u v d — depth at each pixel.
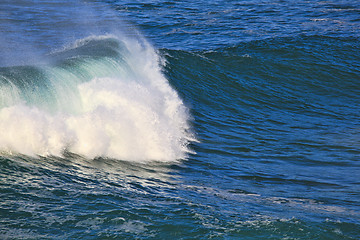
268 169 50.16
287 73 82.69
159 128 54.03
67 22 105.50
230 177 47.28
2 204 35.38
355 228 34.28
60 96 50.78
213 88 75.88
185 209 36.56
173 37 98.50
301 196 42.28
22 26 98.50
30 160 43.91
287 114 70.50
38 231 32.25
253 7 128.75
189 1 136.75
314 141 59.69
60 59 60.44
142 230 33.09
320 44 92.25
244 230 33.50
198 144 57.12
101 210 35.50
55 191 38.31
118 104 53.06
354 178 47.84
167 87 68.56
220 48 88.69
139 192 40.00
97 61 62.06
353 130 64.31
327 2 135.75
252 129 63.78
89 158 47.16
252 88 77.50
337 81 82.00
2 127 44.69
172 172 47.34
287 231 33.50
